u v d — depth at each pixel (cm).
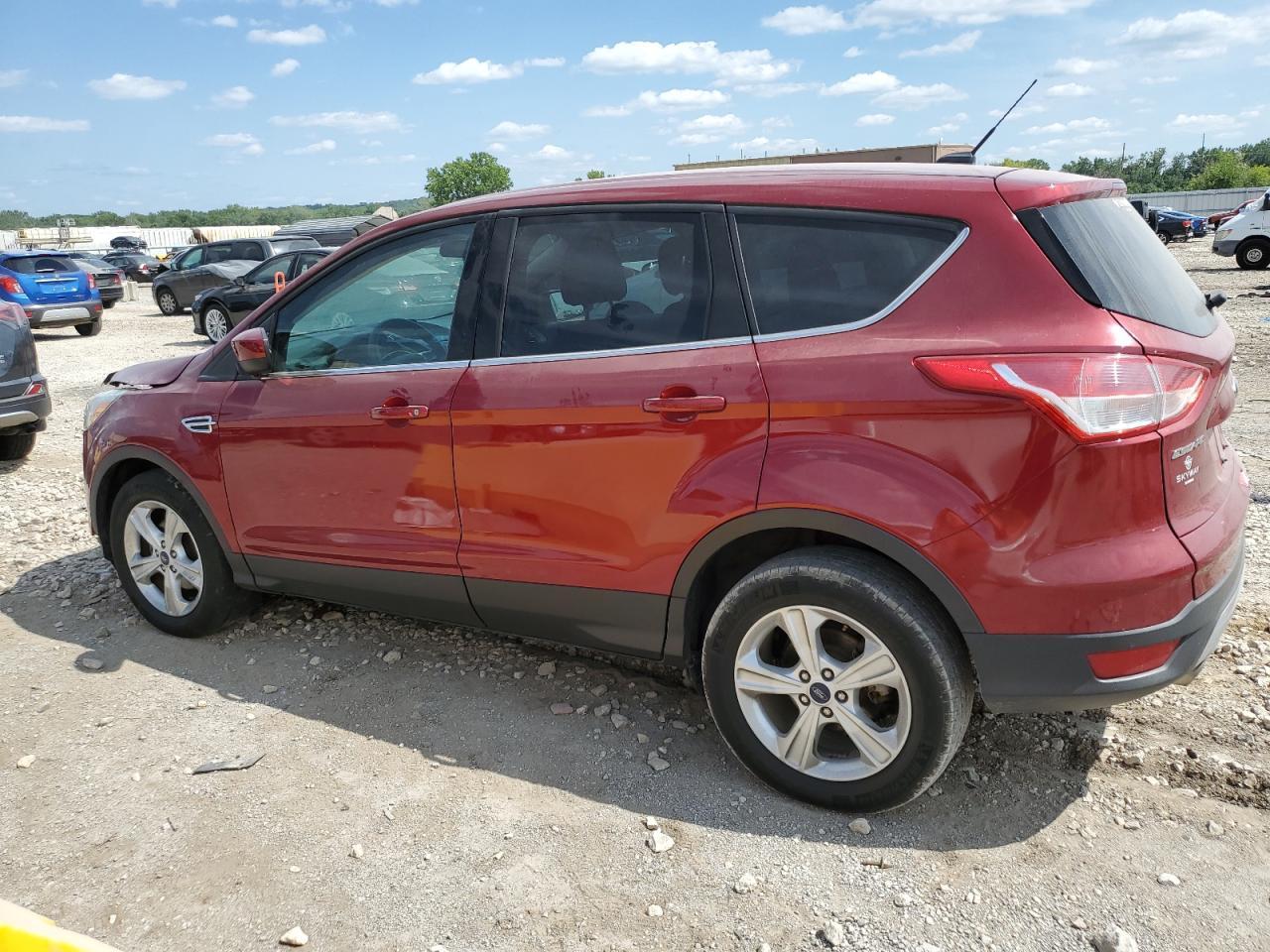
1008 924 237
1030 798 285
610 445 290
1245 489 291
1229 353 266
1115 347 233
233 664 393
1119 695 244
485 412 311
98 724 347
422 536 338
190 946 239
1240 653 361
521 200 323
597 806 290
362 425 341
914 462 248
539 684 368
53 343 1669
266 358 363
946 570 246
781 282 274
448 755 321
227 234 7475
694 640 304
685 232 290
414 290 339
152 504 412
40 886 262
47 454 815
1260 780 286
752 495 267
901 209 262
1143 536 239
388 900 253
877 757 267
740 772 305
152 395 409
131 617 445
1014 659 246
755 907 246
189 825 287
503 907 249
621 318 296
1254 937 230
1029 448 235
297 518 369
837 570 259
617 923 242
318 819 288
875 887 251
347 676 379
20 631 433
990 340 241
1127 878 251
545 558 312
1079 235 251
